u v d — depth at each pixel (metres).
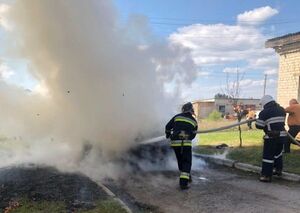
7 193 6.33
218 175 8.53
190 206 6.24
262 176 7.86
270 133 7.80
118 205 5.84
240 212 5.91
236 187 7.41
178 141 7.40
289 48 16.12
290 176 7.96
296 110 10.80
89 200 6.07
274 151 7.87
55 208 5.65
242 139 14.45
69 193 6.39
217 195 6.86
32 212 5.48
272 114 7.85
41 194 6.28
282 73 16.64
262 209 6.04
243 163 9.34
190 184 7.68
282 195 6.82
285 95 16.47
